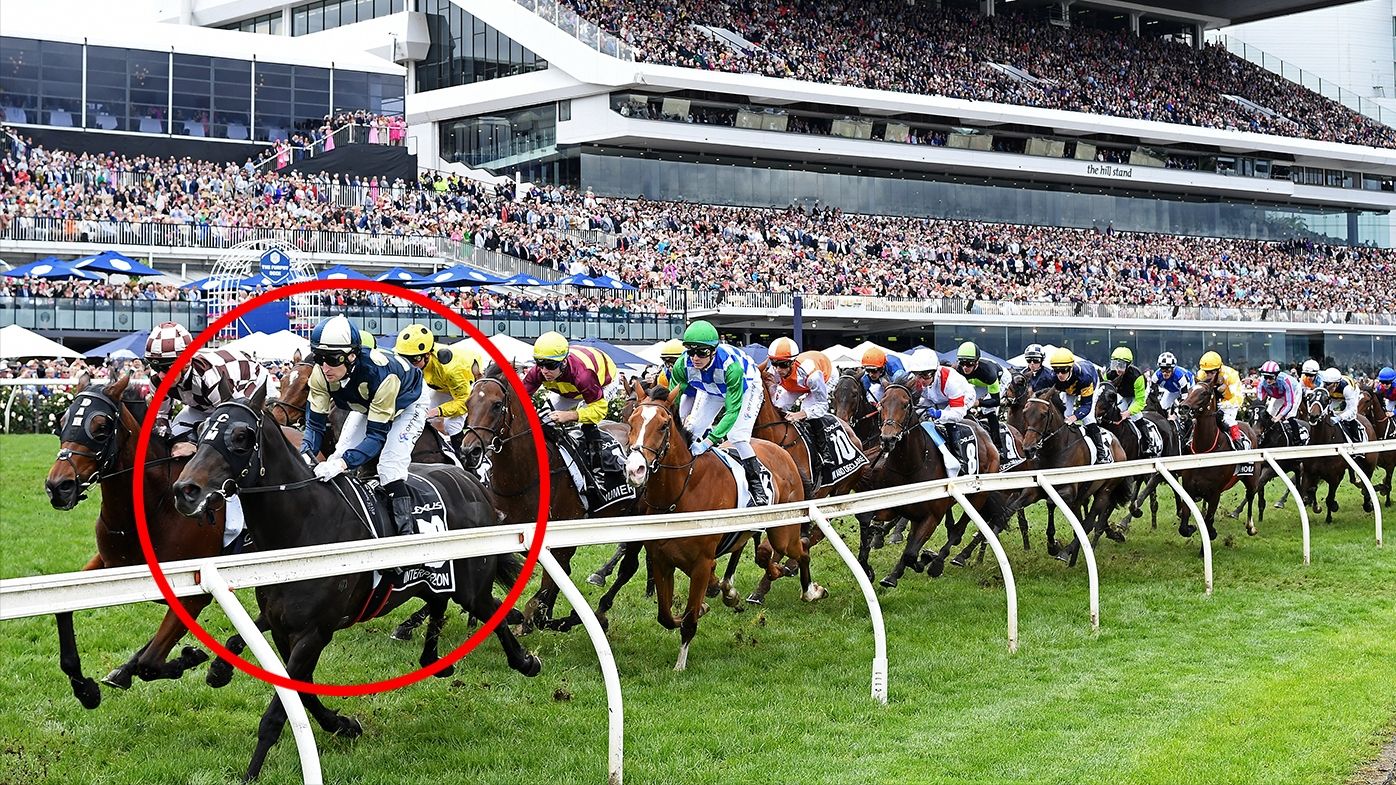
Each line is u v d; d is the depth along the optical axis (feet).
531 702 21.47
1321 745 19.35
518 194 112.57
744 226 121.19
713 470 24.63
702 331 24.77
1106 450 37.35
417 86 139.64
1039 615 28.78
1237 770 18.24
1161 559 37.04
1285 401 45.91
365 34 138.82
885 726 20.42
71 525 37.81
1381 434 53.83
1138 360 124.47
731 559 27.76
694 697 21.90
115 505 19.84
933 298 113.70
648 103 123.44
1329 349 136.67
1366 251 167.63
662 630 26.84
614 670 17.76
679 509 23.62
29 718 20.13
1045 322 118.21
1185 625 28.09
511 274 98.58
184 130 114.62
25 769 17.97
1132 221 153.69
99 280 80.12
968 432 32.40
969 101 133.80
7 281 75.56
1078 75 153.58
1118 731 20.06
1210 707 21.39
